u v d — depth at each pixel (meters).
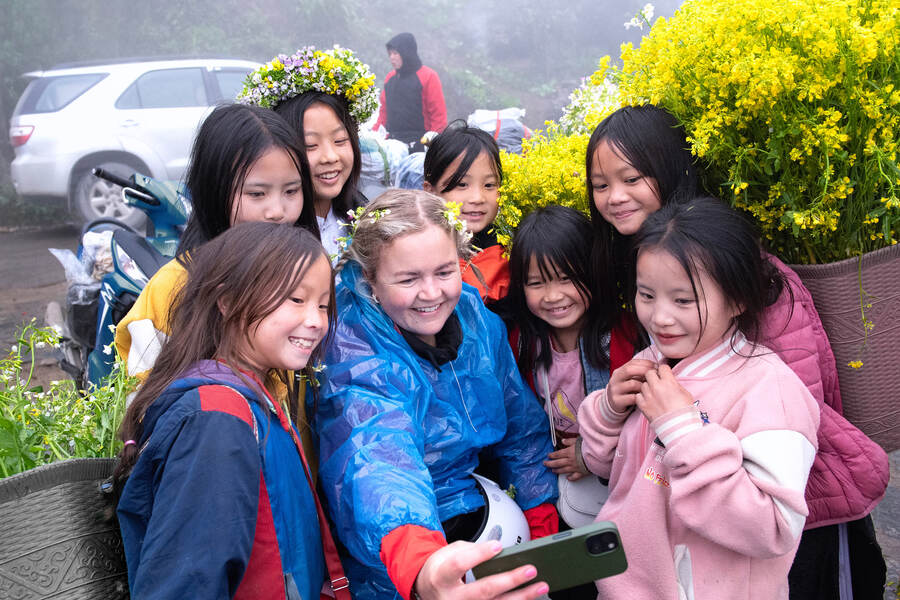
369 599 2.02
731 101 2.20
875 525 3.52
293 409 2.01
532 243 2.42
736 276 1.86
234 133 2.25
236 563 1.50
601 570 1.51
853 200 2.15
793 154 2.06
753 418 1.81
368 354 2.05
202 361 1.70
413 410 2.01
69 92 9.41
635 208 2.33
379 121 9.09
